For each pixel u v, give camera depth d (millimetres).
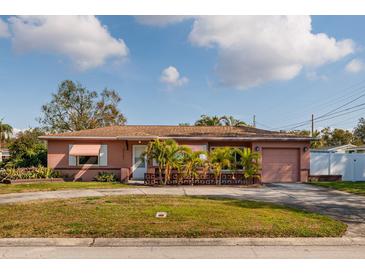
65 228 7957
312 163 26141
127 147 24219
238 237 7355
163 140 21344
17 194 15039
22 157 26312
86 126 45219
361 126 63781
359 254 6516
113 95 47156
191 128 28312
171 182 20078
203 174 20422
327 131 66562
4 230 7805
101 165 24109
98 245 6988
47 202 12312
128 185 19797
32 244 7051
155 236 7375
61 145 23938
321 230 7867
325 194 15578
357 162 26203
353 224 8852
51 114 44219
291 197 14484
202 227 8008
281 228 7941
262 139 23188
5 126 54875
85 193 15523
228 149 20703
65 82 44375
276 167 23375
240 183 20266
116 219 8938
